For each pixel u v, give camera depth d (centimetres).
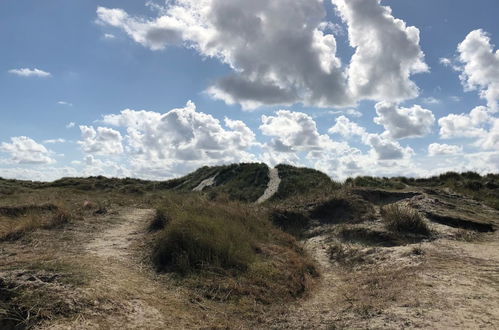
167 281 700
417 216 1192
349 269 927
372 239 1169
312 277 870
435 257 858
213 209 1275
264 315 611
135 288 627
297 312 629
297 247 1137
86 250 851
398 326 500
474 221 1212
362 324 527
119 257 809
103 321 500
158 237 908
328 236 1294
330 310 622
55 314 493
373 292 686
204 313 596
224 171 3123
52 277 584
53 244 895
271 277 781
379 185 2000
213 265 782
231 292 686
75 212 1270
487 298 585
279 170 2895
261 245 1017
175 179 3434
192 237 829
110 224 1162
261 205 1720
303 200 1636
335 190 1752
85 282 588
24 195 2067
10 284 538
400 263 856
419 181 2278
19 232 978
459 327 482
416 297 606
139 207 1553
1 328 471
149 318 536
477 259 834
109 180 3238
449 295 602
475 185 1903
